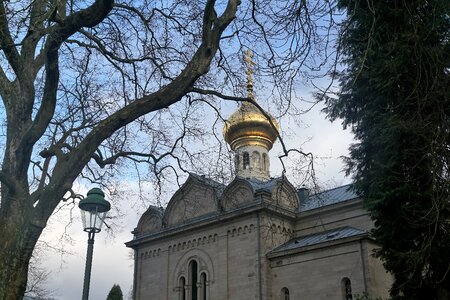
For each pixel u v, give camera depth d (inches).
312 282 1332.4
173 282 1658.5
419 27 524.7
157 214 1790.1
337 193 1612.9
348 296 1264.8
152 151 596.4
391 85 616.7
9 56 397.7
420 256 527.5
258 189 1504.7
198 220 1612.9
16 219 352.8
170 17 544.4
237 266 1487.5
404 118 591.5
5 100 417.7
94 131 370.3
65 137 486.9
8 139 398.9
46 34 411.5
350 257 1279.5
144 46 562.6
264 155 1985.7
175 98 388.5
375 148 660.1
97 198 496.7
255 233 1472.7
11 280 334.0
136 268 1797.5
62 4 458.6
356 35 630.5
